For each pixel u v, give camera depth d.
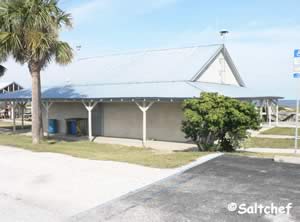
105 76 20.25
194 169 6.74
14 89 37.59
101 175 6.50
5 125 26.23
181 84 15.44
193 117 9.75
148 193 5.18
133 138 17.14
